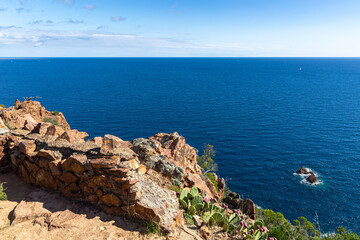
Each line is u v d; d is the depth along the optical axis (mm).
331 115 153625
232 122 137750
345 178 76000
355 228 54469
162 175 17000
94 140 16312
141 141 19688
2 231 11148
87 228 11602
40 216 12375
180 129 123500
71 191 13898
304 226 38375
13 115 33219
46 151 14367
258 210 39094
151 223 11875
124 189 12469
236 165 83438
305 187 70312
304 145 103000
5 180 16500
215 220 13695
